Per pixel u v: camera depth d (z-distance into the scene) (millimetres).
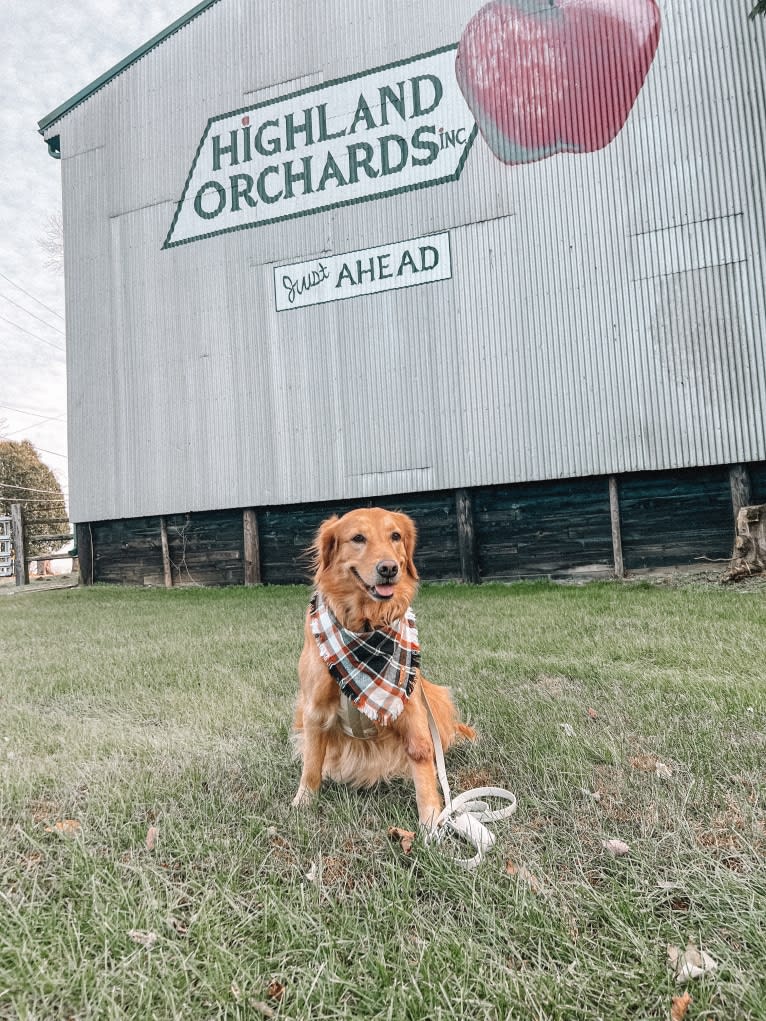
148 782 2467
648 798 2186
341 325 11234
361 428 11047
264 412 11648
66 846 1981
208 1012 1332
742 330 9195
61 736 3109
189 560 12430
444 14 10898
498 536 10492
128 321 12711
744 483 9172
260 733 3074
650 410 9570
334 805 2309
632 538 9789
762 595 6918
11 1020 1313
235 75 12219
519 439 10180
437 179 10789
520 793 2326
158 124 12711
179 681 4195
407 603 2553
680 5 9656
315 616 2465
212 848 1949
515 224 10336
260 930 1579
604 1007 1314
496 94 10539
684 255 9508
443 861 1840
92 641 6250
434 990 1351
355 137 11328
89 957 1496
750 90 9336
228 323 11953
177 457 12219
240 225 11945
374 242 11094
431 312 10719
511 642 5051
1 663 5184
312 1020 1298
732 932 1511
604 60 10008
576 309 9984
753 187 9250
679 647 4488
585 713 3170
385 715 2221
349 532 2477
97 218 13094
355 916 1601
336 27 11586
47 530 38094
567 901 1647
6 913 1647
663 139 9680
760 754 2514
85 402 13008
